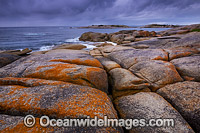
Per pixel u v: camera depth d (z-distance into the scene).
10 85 3.87
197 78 5.92
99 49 13.68
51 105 2.86
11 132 2.16
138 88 5.57
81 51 12.45
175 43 11.97
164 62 6.97
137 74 6.57
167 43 12.55
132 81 5.67
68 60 6.33
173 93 4.93
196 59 7.07
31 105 2.84
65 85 3.78
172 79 5.80
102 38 38.62
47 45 31.19
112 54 10.13
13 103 2.88
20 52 14.06
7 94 3.19
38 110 2.76
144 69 6.62
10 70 5.14
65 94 3.30
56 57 6.96
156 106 4.18
